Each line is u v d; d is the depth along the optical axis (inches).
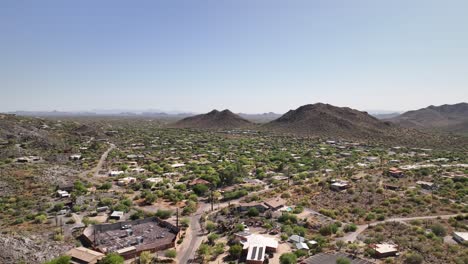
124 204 3206.2
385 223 2706.7
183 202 3408.0
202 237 2490.2
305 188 3757.4
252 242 2249.0
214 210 3171.8
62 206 3053.6
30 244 2101.4
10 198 3240.7
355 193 3582.7
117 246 2276.1
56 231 2502.5
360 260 1980.8
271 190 3900.1
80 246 2247.8
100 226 2588.6
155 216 2893.7
